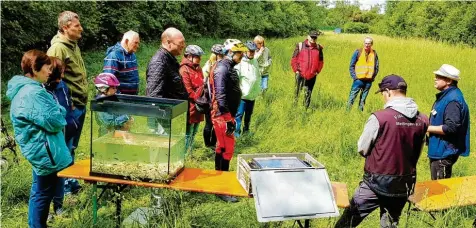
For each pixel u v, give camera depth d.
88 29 17.50
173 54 4.99
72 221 4.23
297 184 3.68
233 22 35.97
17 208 4.78
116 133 3.93
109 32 20.95
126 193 5.14
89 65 14.89
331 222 4.50
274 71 15.15
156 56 4.89
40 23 13.96
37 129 3.78
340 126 7.94
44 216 4.11
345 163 6.61
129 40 5.45
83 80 5.11
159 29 25.33
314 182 3.72
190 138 6.48
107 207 4.76
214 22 34.19
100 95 4.57
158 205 4.43
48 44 15.72
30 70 3.77
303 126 8.05
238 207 4.78
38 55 3.76
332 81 13.47
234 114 5.55
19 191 5.07
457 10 28.50
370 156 3.89
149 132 3.87
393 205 3.96
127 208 4.80
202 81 6.28
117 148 3.91
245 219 4.43
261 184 3.63
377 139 3.79
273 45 26.83
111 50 5.42
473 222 4.50
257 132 7.73
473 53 18.72
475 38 26.61
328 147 7.15
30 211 4.08
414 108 3.77
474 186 4.51
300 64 9.81
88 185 5.23
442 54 18.14
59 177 4.34
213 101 5.38
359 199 3.96
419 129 3.77
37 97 3.71
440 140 4.93
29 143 3.78
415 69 15.02
